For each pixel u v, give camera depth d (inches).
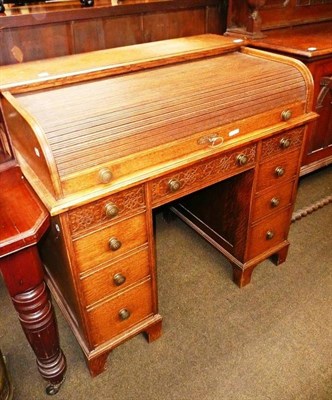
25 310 42.8
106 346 52.1
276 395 51.4
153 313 55.8
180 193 47.1
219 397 51.4
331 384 52.6
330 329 60.5
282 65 54.2
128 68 48.4
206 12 71.4
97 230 41.8
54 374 50.4
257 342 58.6
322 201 89.0
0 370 47.5
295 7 77.8
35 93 43.1
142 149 40.6
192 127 43.8
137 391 52.2
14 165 48.1
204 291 68.1
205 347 58.0
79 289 44.4
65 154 36.3
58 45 58.5
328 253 76.1
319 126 80.8
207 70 51.4
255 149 52.1
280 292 67.4
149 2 64.2
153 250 49.0
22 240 36.4
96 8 59.1
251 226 61.0
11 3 59.5
